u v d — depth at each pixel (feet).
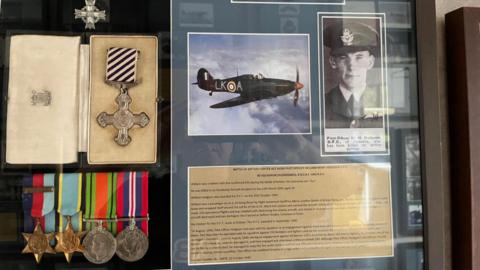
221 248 2.21
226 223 2.22
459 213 2.38
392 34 2.35
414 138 2.31
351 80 2.32
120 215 2.18
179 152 2.21
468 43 2.34
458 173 2.39
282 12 2.31
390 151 2.31
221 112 2.24
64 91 2.18
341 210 2.28
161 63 2.23
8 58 2.16
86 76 2.19
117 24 2.22
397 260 2.28
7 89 2.15
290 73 2.30
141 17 2.23
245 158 2.25
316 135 2.29
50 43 2.19
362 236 2.28
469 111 2.32
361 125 2.31
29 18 2.19
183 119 2.22
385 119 2.32
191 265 2.18
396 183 2.30
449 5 2.54
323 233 2.26
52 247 2.14
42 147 2.15
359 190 2.29
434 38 2.30
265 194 2.24
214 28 2.27
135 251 2.17
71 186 2.16
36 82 2.17
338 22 2.34
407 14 2.36
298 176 2.27
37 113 2.16
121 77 2.20
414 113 2.32
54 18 2.20
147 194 2.19
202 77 2.24
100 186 2.18
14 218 2.14
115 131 2.19
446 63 2.49
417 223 2.29
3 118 2.14
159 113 2.21
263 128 2.26
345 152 2.30
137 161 2.19
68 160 2.16
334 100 2.31
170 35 2.24
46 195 2.15
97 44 2.21
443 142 2.47
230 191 2.23
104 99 2.19
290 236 2.25
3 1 2.18
